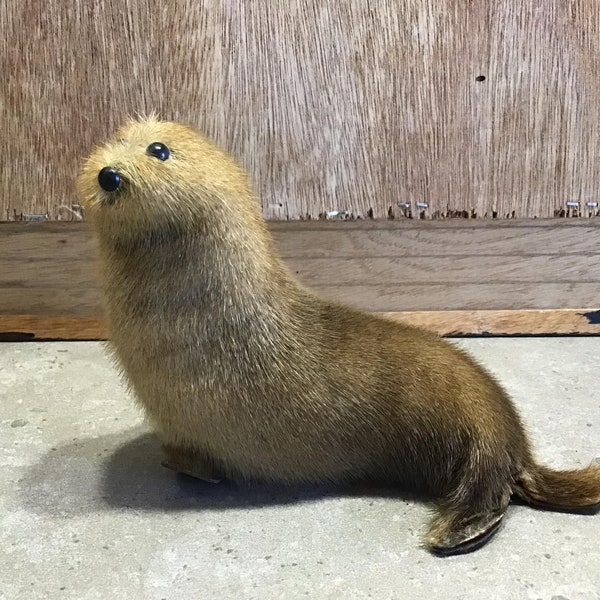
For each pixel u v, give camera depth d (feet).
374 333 1.02
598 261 1.51
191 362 0.95
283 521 1.00
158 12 1.37
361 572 0.91
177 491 1.05
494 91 1.41
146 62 1.38
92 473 1.09
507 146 1.43
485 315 1.52
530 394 1.29
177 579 0.90
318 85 1.40
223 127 1.41
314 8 1.37
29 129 1.40
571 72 1.40
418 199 1.45
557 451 1.13
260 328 0.96
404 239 1.49
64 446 1.15
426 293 1.53
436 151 1.43
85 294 1.51
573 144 1.43
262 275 0.97
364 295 1.53
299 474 1.03
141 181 0.90
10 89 1.38
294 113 1.41
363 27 1.38
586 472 1.02
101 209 0.92
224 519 1.00
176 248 0.93
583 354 1.44
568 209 1.46
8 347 1.47
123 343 0.98
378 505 1.02
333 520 1.00
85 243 1.48
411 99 1.41
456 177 1.44
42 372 1.37
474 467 0.97
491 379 1.04
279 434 0.99
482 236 1.49
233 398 0.96
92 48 1.38
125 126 1.00
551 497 1.01
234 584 0.90
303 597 0.88
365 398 0.99
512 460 1.00
